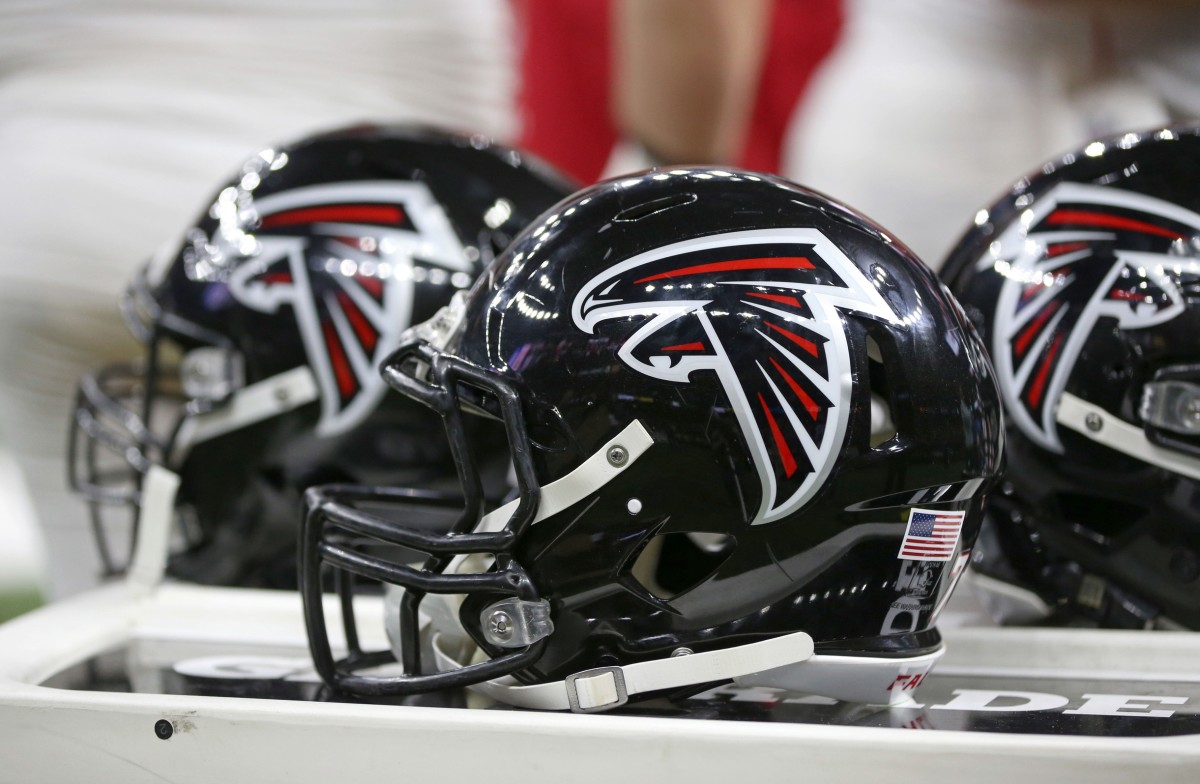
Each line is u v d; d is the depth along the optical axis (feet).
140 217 8.83
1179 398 4.38
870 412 3.58
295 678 4.29
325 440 5.40
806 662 3.59
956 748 3.11
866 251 3.73
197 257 5.57
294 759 3.36
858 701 3.73
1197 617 4.62
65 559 8.95
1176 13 11.88
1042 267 4.71
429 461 5.39
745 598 3.61
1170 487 4.47
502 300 3.75
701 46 10.41
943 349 3.69
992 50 12.07
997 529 4.93
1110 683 4.31
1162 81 12.15
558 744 3.24
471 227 5.48
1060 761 3.08
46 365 8.74
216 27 8.96
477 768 3.28
